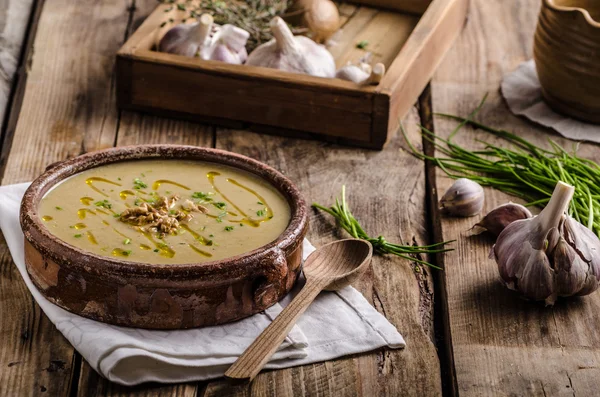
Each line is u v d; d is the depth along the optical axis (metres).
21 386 0.76
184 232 0.80
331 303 0.82
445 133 1.05
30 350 0.79
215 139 1.03
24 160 0.98
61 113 1.05
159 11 1.11
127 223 0.80
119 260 0.76
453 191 0.93
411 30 1.18
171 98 1.04
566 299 0.85
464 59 1.18
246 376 0.74
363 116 1.01
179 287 0.76
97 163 0.85
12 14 1.21
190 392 0.76
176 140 1.03
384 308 0.84
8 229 0.85
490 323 0.83
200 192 0.83
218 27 1.07
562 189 0.81
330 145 1.03
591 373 0.79
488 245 0.90
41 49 1.14
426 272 0.87
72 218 0.80
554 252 0.83
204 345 0.77
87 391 0.76
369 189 0.97
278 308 0.80
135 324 0.77
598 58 1.02
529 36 1.23
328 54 1.07
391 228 0.93
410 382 0.78
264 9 1.12
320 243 0.90
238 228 0.80
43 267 0.78
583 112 1.07
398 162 1.01
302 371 0.78
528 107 1.09
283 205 0.83
